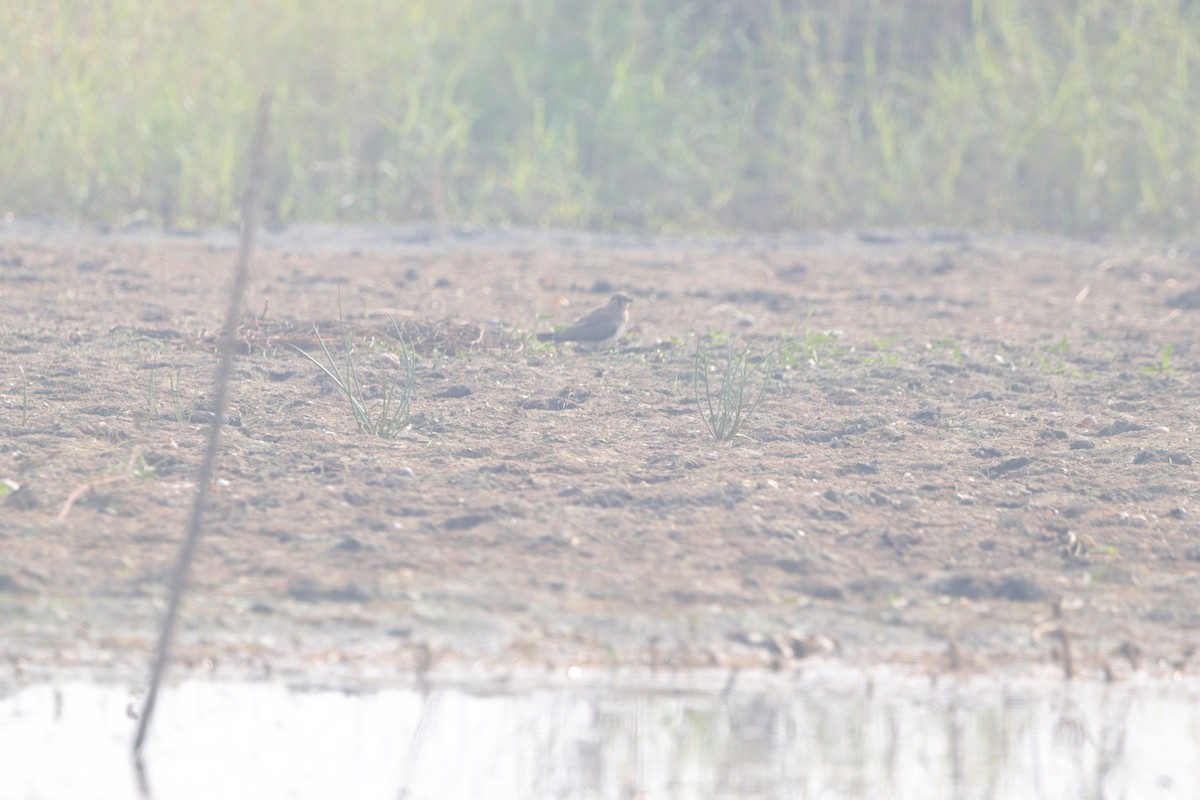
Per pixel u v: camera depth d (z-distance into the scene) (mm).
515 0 47969
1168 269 36969
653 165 45188
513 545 16750
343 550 16391
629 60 46781
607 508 17797
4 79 41438
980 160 44531
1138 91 45438
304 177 42250
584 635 15172
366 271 34125
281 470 18500
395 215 42344
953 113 45156
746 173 45781
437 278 33375
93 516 16812
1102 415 22828
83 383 22156
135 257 34594
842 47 49000
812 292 33625
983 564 16984
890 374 24859
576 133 45750
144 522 16766
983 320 30625
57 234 37500
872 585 16375
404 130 43469
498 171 44531
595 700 14250
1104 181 43750
